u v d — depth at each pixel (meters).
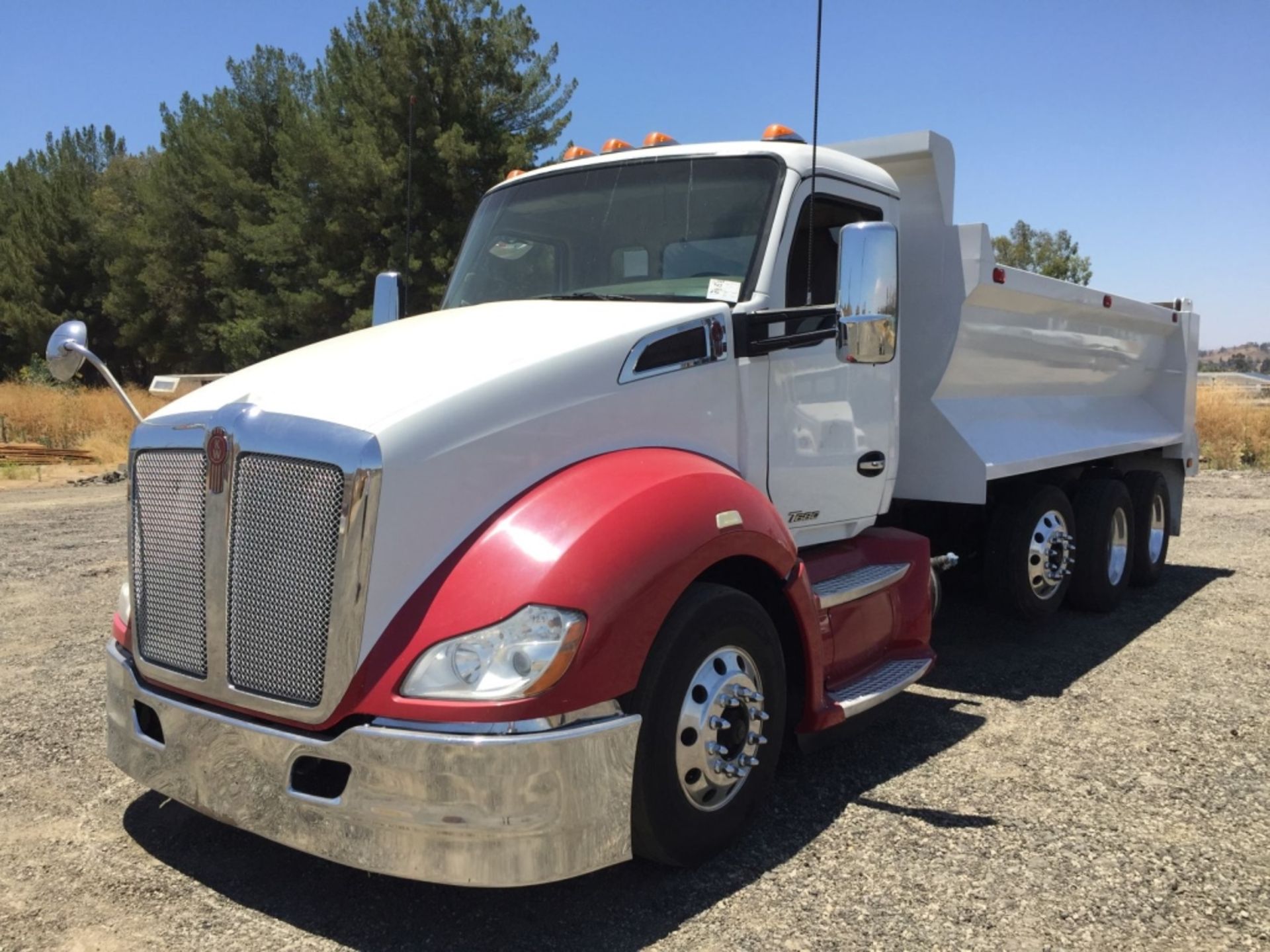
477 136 28.70
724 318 3.84
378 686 2.81
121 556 9.47
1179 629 6.76
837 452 4.43
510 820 2.72
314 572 2.87
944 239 5.42
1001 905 3.19
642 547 3.04
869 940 2.99
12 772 4.30
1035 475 6.55
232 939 3.02
